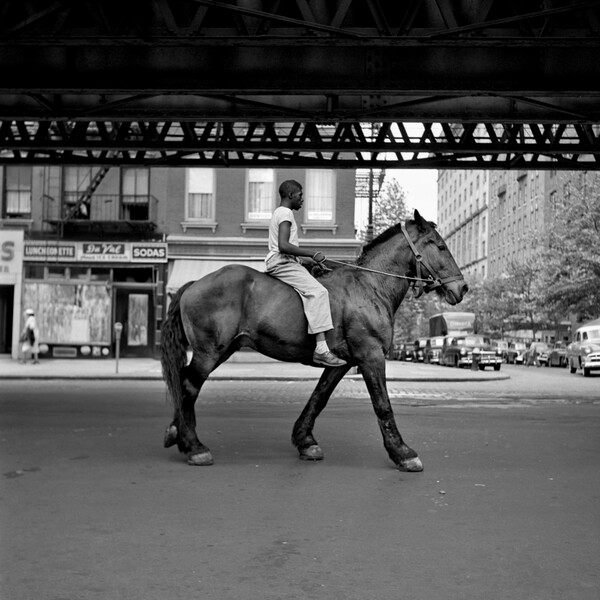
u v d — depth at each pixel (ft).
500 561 13.98
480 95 36.81
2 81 37.29
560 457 25.79
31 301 106.11
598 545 15.03
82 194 106.73
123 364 94.68
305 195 108.27
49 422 35.60
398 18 34.30
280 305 23.50
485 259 341.00
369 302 23.93
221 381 74.13
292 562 13.83
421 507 18.10
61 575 13.05
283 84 36.63
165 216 108.17
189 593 12.23
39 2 33.60
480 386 71.26
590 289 130.52
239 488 20.12
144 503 18.30
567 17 33.50
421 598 12.09
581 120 45.32
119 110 45.96
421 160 56.75
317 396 25.05
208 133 53.57
